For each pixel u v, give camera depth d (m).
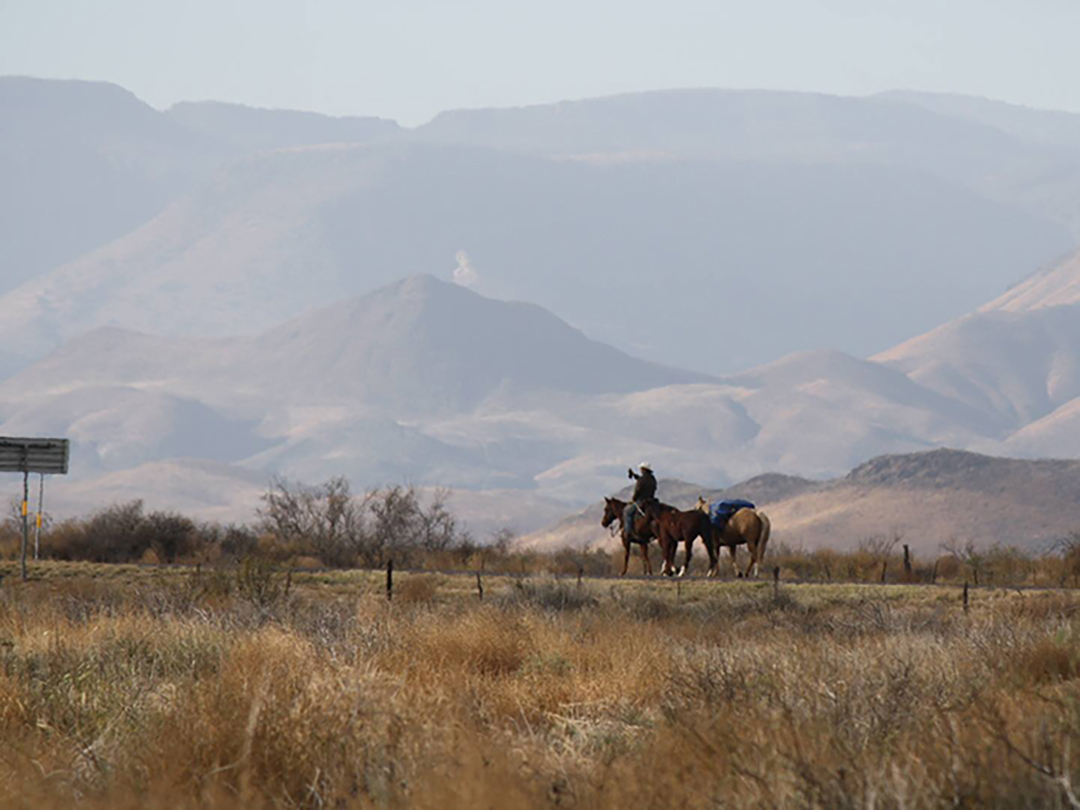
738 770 6.19
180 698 8.97
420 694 8.76
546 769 7.18
